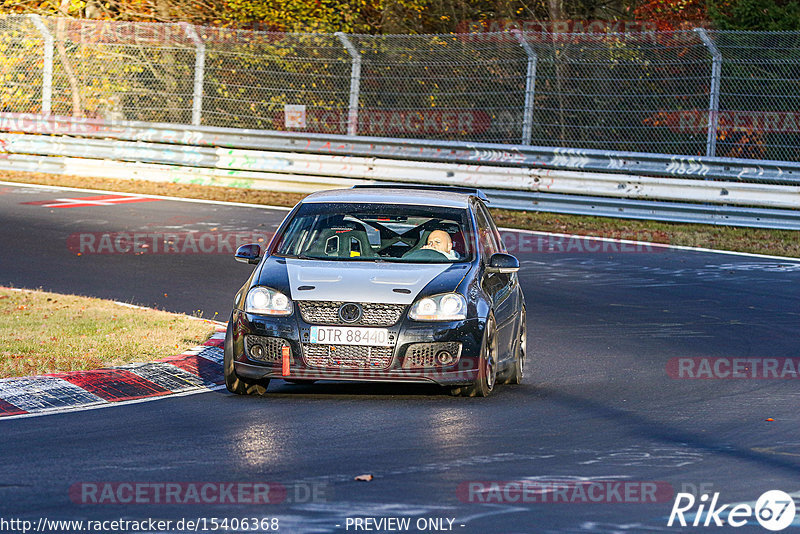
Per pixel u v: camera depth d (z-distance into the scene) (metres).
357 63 83.56
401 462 24.19
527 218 74.94
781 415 30.16
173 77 90.69
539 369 37.41
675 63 78.12
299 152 88.81
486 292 33.12
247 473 23.06
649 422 29.02
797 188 70.31
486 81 84.62
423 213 35.41
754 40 78.25
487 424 28.42
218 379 34.50
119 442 26.02
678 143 79.94
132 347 37.44
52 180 86.31
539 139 82.94
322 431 27.33
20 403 30.42
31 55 92.19
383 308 31.05
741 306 49.47
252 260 34.75
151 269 56.19
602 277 56.31
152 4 100.25
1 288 50.28
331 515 20.11
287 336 30.98
